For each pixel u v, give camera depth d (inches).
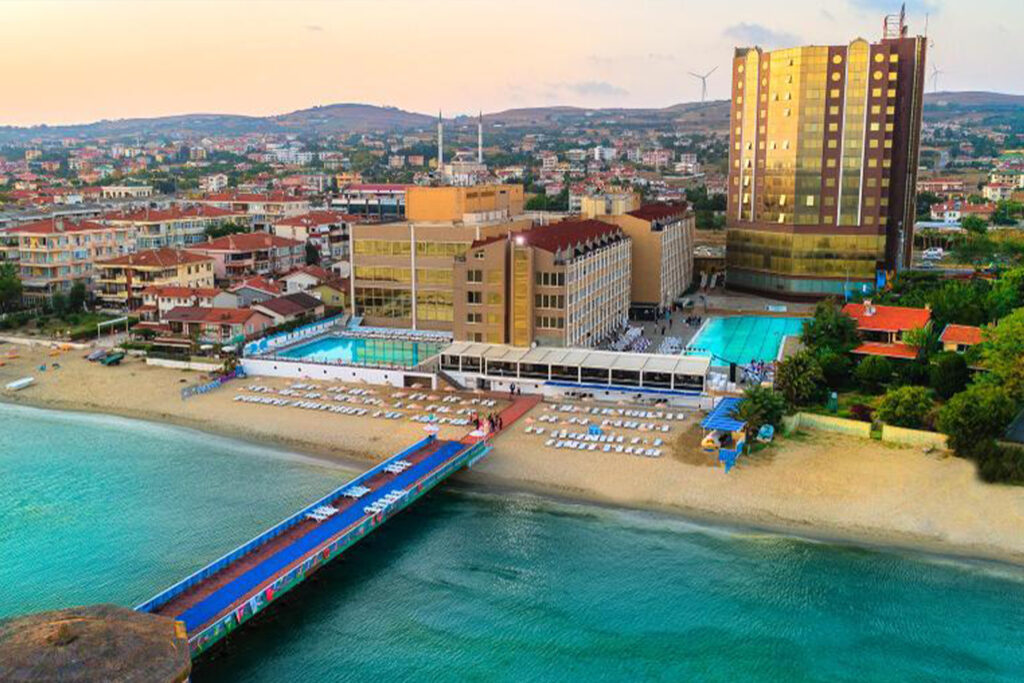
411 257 7239.2
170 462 4734.3
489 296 6067.9
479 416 5270.7
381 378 6058.1
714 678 2918.3
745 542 3759.8
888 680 2908.5
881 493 4094.5
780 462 4463.6
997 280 7386.8
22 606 3257.9
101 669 2342.5
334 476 4503.0
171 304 7765.8
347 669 2955.2
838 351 5861.2
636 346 6884.8
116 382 6220.5
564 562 3629.4
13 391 6048.2
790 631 3159.5
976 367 5383.9
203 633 2819.9
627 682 2896.2
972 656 3019.2
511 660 3009.4
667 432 4955.7
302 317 7824.8
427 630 3174.2
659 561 3622.0
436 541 3809.1
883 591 3398.1
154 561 3602.4
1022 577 3481.8
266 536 3506.4
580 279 6269.7
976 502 3978.8
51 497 4261.8
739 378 5826.8
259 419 5378.9
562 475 4419.3
